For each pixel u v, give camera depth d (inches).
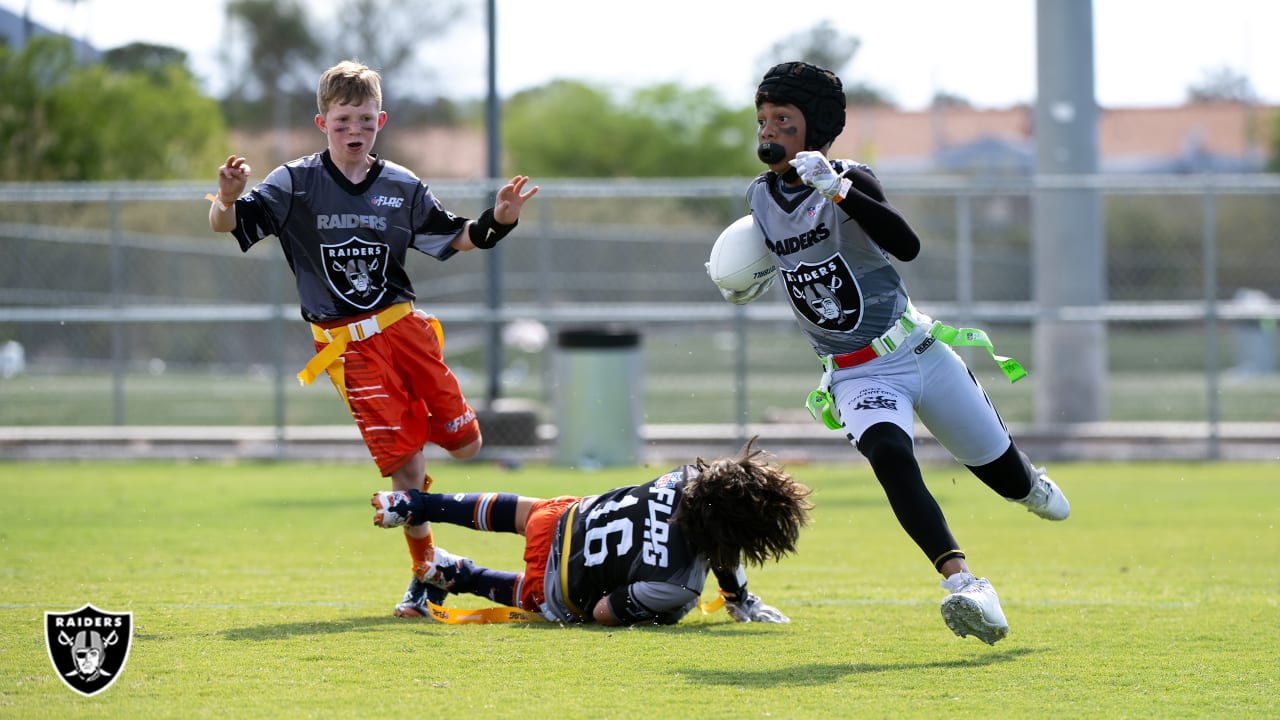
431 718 497.0
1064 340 2012.8
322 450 1897.1
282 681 555.5
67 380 2812.5
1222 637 679.7
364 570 938.7
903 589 869.2
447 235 746.2
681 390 3181.6
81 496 1444.4
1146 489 1552.7
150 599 792.3
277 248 1824.6
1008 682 566.9
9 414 2295.8
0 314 1802.4
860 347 671.8
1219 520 1285.7
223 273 3166.8
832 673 582.2
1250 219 4409.5
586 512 705.6
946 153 7539.4
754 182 692.7
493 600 724.7
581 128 7253.9
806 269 665.0
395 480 760.3
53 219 2824.8
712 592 866.8
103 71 3531.0
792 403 2851.9
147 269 2987.2
